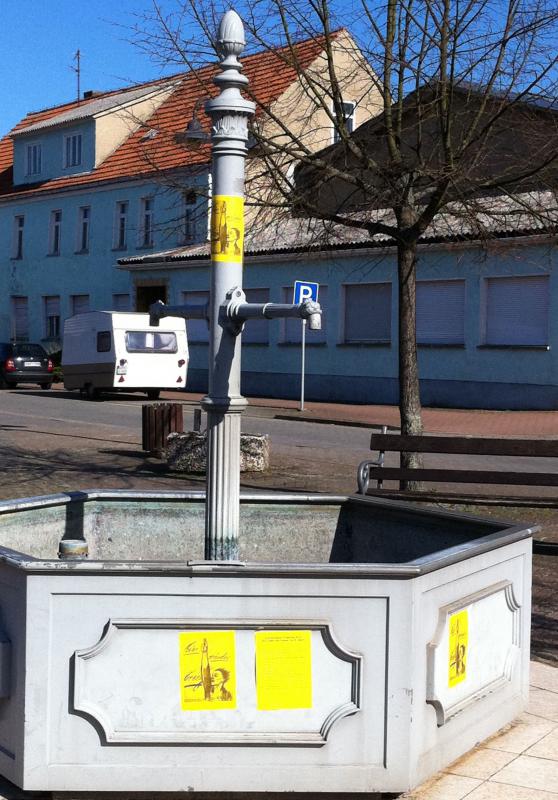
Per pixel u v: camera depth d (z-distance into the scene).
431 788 4.19
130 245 38.81
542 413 24.50
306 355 30.97
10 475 13.15
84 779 3.95
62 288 42.38
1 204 45.44
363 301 29.64
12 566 3.94
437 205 10.02
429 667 4.17
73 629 3.93
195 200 11.23
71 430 19.61
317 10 10.11
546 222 10.49
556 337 24.91
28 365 34.44
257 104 10.31
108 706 3.95
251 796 4.02
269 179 10.34
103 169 40.47
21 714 3.96
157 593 3.93
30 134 43.97
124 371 28.88
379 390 29.12
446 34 9.69
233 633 3.97
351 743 4.02
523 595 5.05
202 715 3.98
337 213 10.90
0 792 4.04
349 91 10.93
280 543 5.97
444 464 16.30
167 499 5.87
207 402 4.61
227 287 4.62
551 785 4.25
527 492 12.93
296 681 4.00
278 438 19.42
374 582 3.99
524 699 5.12
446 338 27.34
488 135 10.34
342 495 5.91
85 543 5.19
